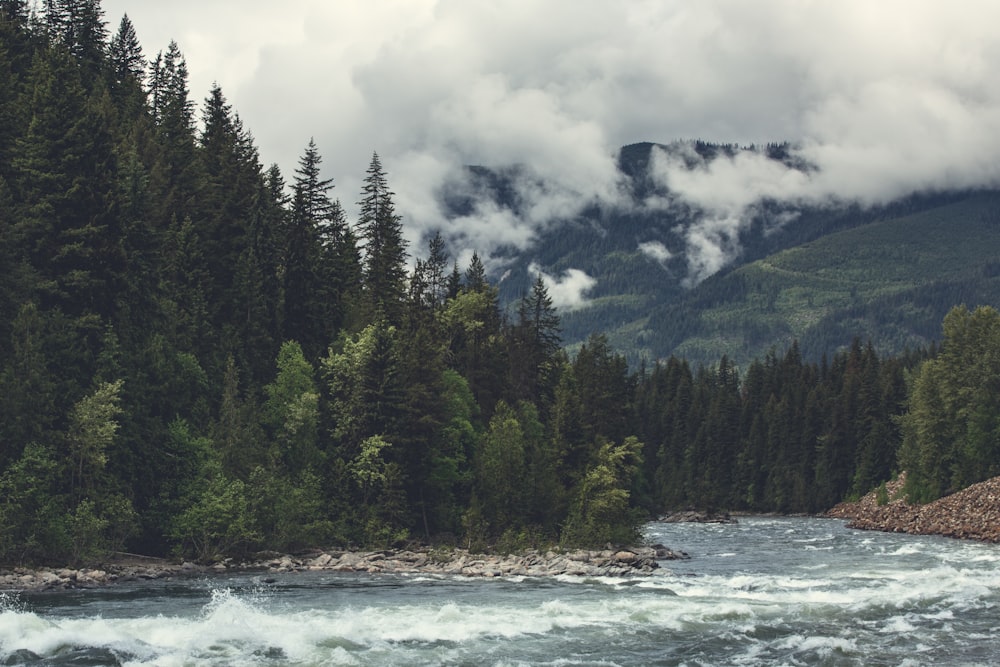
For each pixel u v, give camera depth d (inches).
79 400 2299.5
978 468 4394.7
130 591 1833.2
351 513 2908.5
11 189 2687.0
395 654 1252.5
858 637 1422.2
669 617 1566.2
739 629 1470.2
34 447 2116.1
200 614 1520.7
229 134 4092.0
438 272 4552.2
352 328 3828.7
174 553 2399.1
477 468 3248.0
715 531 4527.6
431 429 3152.1
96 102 3956.7
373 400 3105.3
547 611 1617.9
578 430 3459.6
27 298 2380.7
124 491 2342.5
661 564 2694.4
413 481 3085.6
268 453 2790.4
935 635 1438.2
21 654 1146.7
